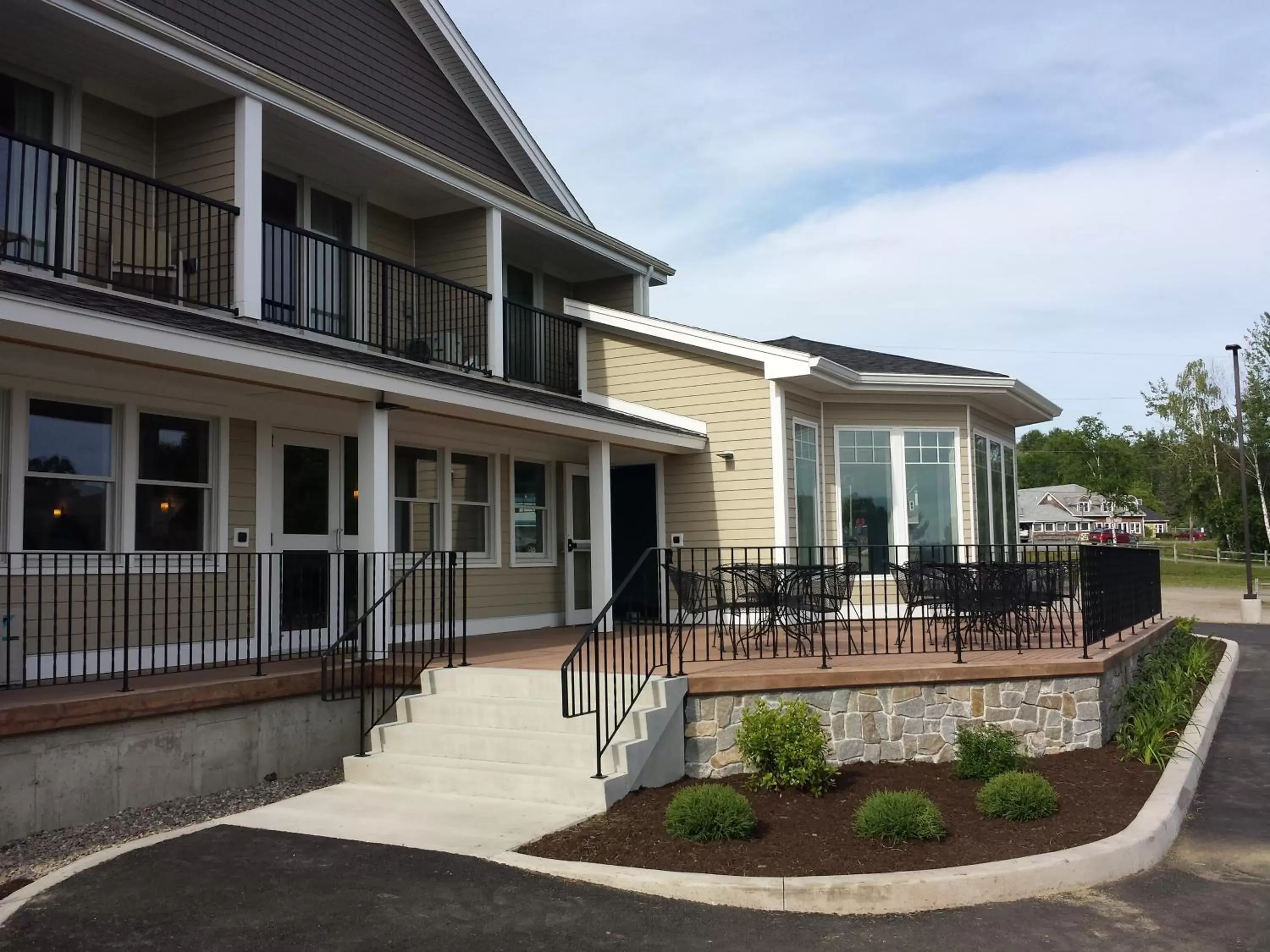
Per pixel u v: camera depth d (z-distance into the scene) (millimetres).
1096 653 9039
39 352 7094
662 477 13469
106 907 4801
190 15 10055
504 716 7586
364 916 4730
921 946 4613
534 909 4879
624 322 13656
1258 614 22766
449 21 13531
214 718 7383
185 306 9141
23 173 7551
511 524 12812
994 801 6441
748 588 9797
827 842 5902
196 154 9586
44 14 8023
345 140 10438
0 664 7348
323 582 10289
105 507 8391
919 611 13547
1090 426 88000
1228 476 52125
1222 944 4672
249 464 9602
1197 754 8172
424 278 12641
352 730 8445
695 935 4660
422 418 10438
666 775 7277
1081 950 4594
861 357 15578
